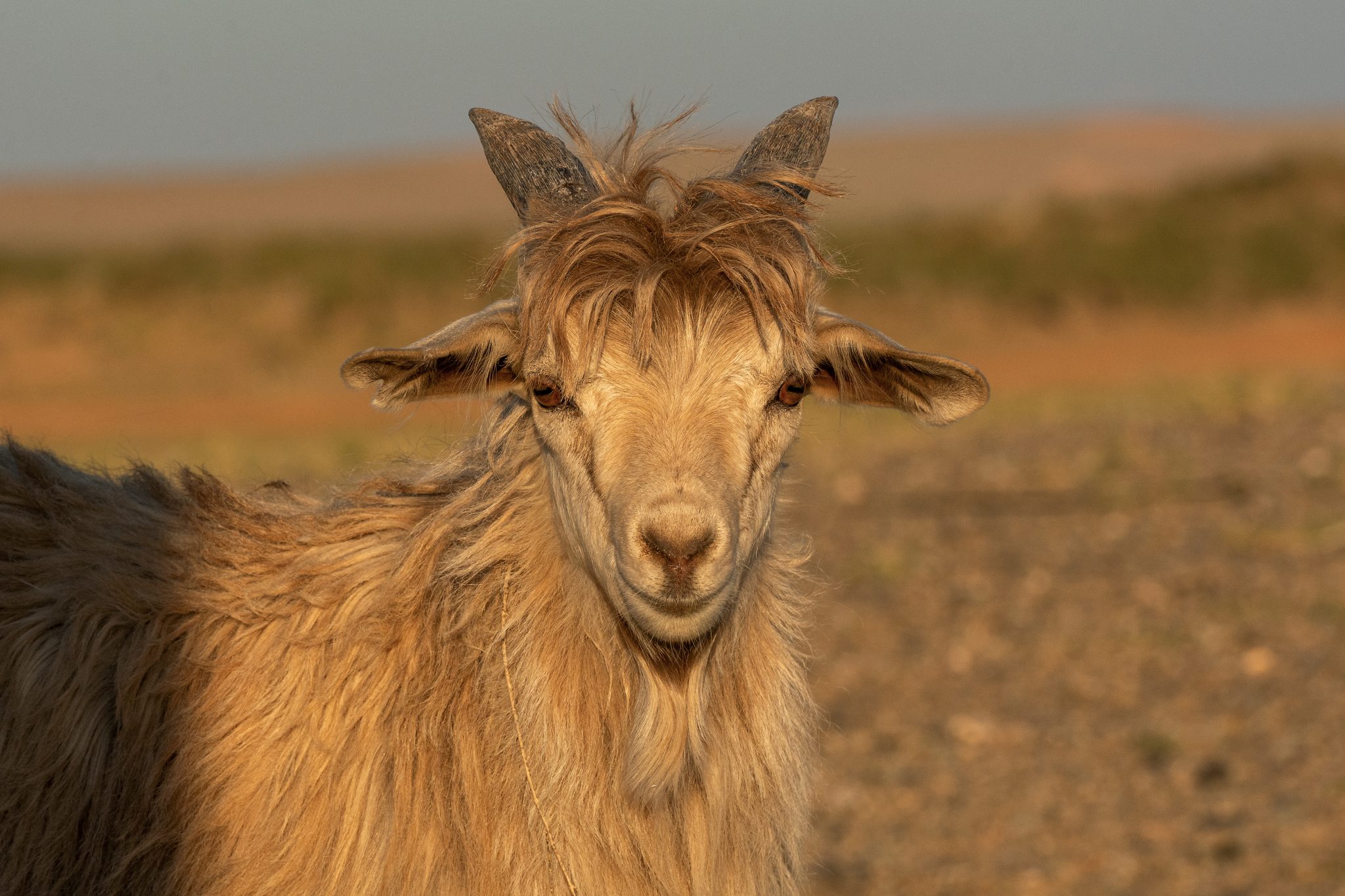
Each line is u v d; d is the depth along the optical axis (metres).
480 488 13.66
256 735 12.90
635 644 12.59
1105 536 43.41
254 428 72.12
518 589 13.16
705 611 11.71
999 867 23.17
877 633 35.59
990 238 114.12
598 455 12.25
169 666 13.21
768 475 12.80
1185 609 36.00
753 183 13.22
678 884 12.62
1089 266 106.38
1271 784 25.64
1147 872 22.75
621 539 11.65
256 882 12.53
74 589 13.44
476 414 15.88
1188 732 28.39
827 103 14.84
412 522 14.06
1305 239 110.00
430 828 12.61
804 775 13.77
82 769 12.89
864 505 48.84
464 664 13.02
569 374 12.37
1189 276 105.00
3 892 12.68
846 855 23.81
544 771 12.58
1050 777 26.73
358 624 13.14
